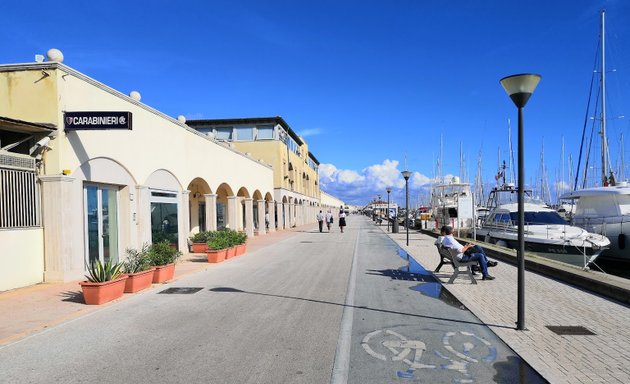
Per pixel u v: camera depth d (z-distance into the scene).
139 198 15.15
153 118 16.31
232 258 17.42
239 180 27.91
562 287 10.49
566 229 19.20
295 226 52.12
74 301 9.08
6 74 11.18
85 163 12.15
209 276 12.77
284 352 6.00
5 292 9.91
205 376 5.14
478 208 34.44
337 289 10.70
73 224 11.45
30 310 8.31
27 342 6.40
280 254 19.03
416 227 44.47
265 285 11.26
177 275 12.75
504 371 5.30
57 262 11.05
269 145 43.84
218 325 7.35
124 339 6.56
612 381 4.91
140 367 5.42
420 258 17.34
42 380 5.01
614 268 20.59
